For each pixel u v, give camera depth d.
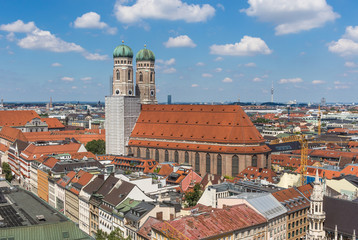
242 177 198.38
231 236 103.25
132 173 191.50
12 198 139.00
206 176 184.38
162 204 126.25
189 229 99.12
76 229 106.62
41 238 101.81
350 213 111.50
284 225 122.31
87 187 154.12
